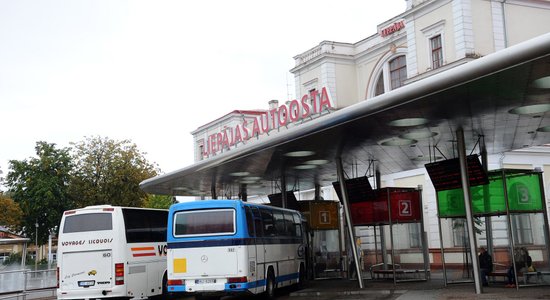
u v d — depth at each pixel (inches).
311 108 1439.5
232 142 1728.6
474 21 1163.9
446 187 705.0
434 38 1236.5
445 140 757.3
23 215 2129.7
